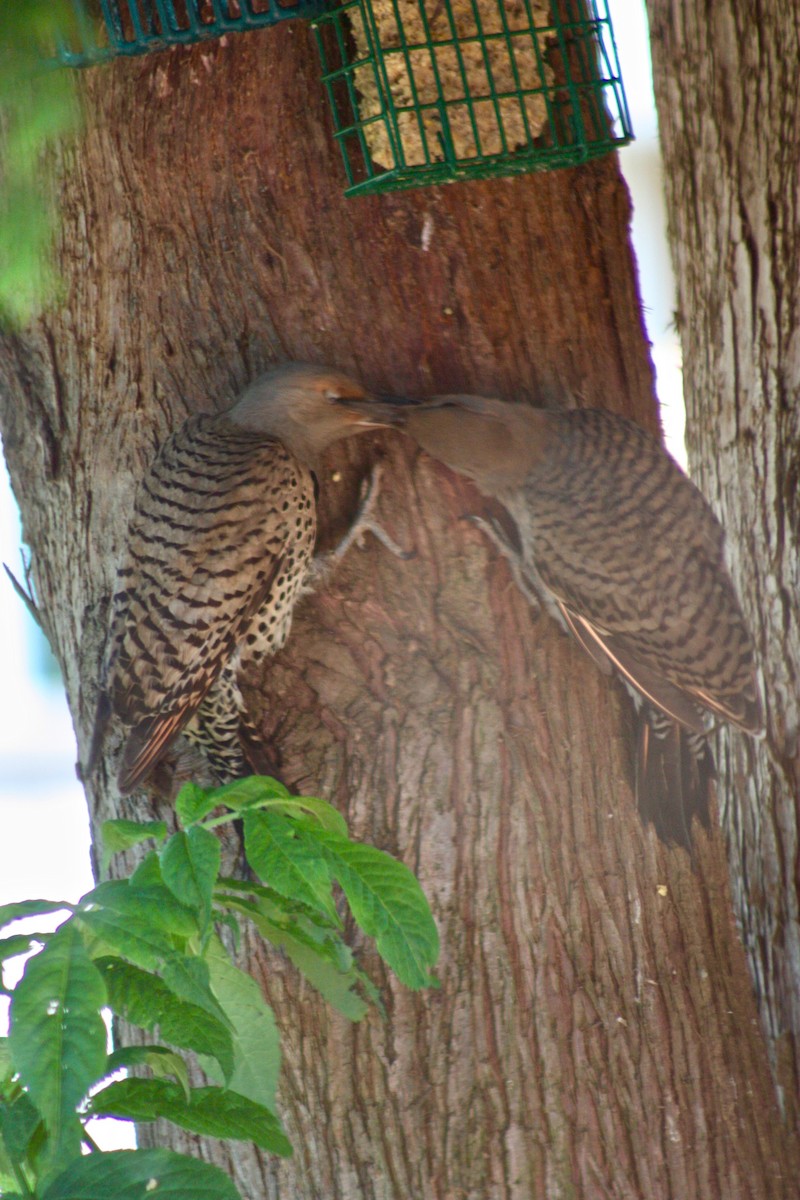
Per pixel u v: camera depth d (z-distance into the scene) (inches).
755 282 367.6
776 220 361.4
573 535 312.0
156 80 287.4
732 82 366.3
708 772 341.4
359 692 300.8
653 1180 299.3
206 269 298.2
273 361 301.9
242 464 295.7
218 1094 225.8
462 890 296.7
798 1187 317.7
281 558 297.0
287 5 281.3
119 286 300.0
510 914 298.2
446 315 304.7
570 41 296.8
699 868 323.9
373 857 228.8
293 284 298.8
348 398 295.9
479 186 299.9
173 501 298.2
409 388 305.3
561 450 311.1
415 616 302.2
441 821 296.8
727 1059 311.1
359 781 298.7
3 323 307.3
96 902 207.8
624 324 325.1
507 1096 294.5
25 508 326.3
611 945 304.7
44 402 313.6
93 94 289.0
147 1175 191.5
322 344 301.9
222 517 295.3
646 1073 302.5
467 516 305.9
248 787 230.4
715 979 314.8
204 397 305.0
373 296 301.1
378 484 307.0
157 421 306.0
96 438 309.3
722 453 382.6
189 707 296.2
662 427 342.3
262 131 291.0
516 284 307.6
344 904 294.2
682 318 400.2
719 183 374.3
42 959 197.0
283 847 219.9
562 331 314.0
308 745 300.7
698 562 328.2
